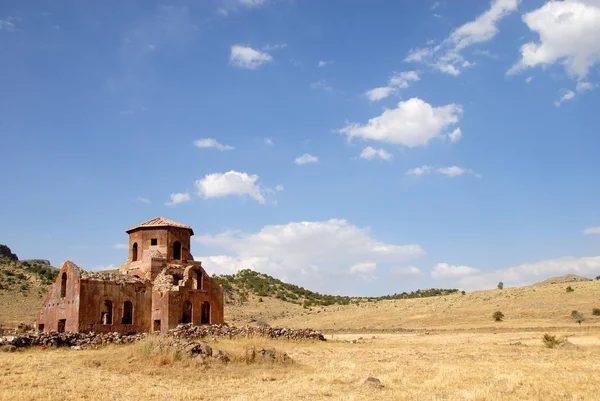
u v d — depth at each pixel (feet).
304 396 86.48
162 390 91.04
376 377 107.65
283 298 570.05
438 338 245.04
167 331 172.24
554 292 394.93
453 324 338.54
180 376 105.40
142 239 210.59
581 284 415.44
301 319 445.78
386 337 269.64
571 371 113.60
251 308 497.05
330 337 285.43
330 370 120.26
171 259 208.74
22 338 147.84
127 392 88.17
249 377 107.34
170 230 211.00
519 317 335.88
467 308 387.55
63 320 186.19
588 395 84.79
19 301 367.04
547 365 123.65
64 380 97.09
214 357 119.65
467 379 103.09
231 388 94.84
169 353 117.80
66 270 188.55
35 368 108.58
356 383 100.58
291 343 185.98
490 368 119.34
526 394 86.33
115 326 183.21
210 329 179.52
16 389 87.10
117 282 187.11
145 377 103.55
